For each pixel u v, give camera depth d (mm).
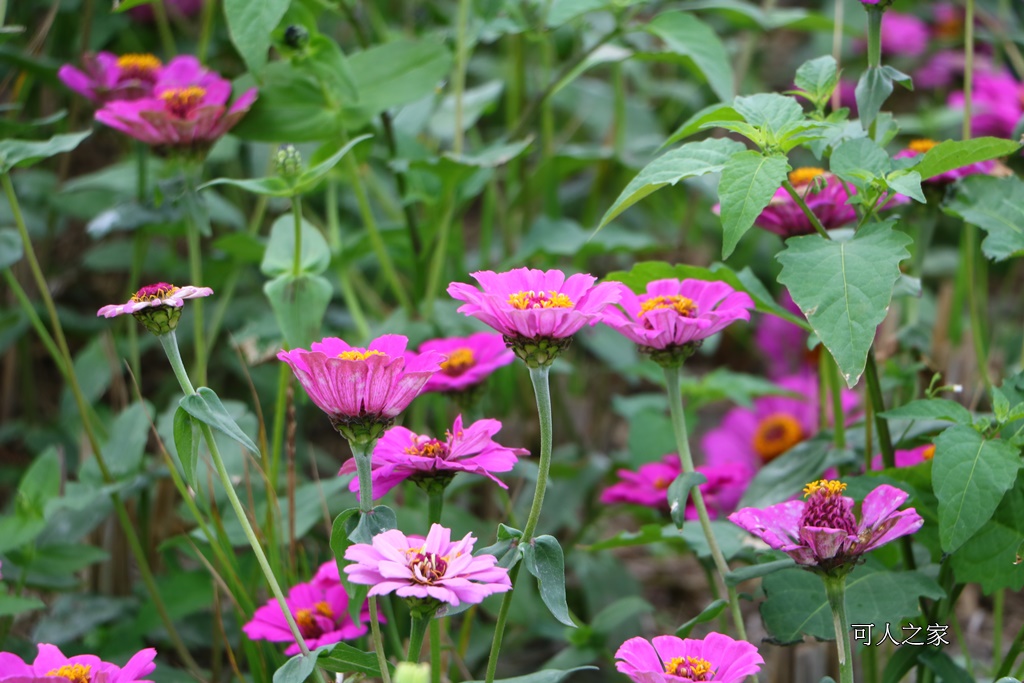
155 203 1938
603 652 1892
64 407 2168
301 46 1918
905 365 1970
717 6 2070
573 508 2078
